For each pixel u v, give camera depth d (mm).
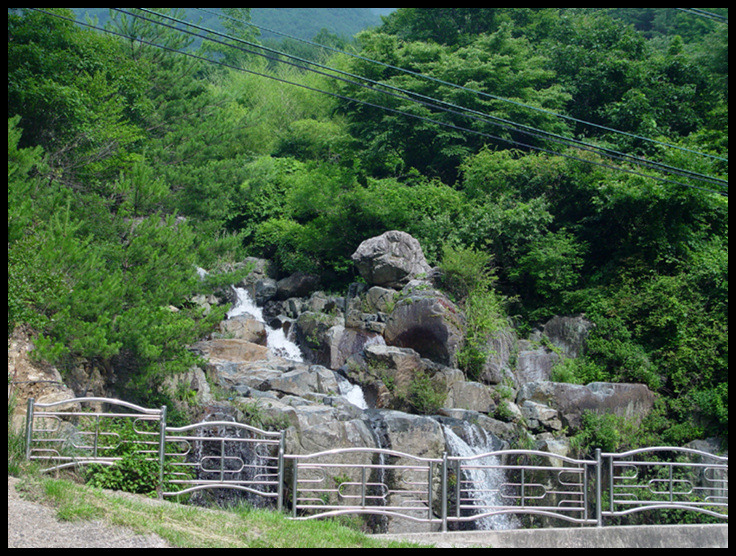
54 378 14484
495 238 28281
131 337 15391
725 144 30562
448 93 33656
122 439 11727
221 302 28406
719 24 39906
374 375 22172
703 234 27797
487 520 18000
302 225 33219
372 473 17094
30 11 21609
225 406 17172
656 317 24969
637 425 22234
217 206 26328
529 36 42344
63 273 15109
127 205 18609
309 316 26516
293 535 9617
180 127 28484
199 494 15039
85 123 21500
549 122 33969
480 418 20453
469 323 24109
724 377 23234
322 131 40125
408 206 30562
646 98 32844
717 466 13922
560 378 23938
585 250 29156
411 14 41594
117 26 30250
